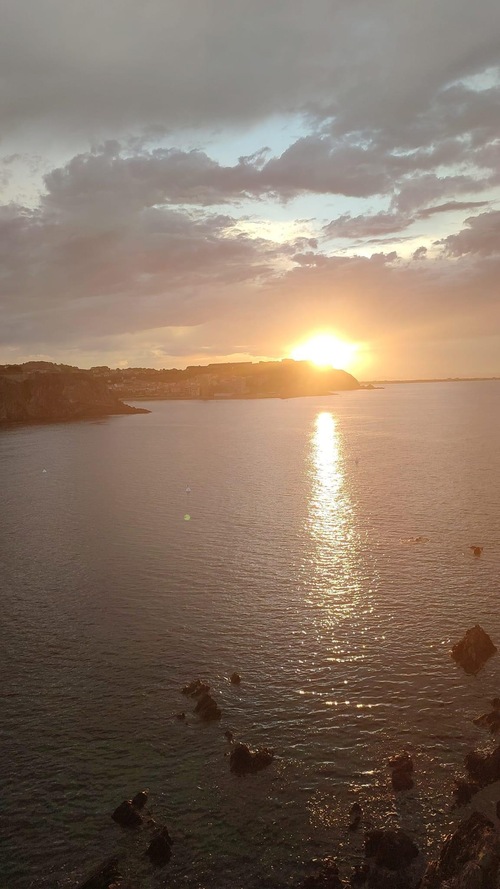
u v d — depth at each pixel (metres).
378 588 48.38
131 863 23.28
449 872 22.12
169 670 36.59
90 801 26.44
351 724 30.97
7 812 25.94
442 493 84.06
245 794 26.55
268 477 102.94
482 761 27.30
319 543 61.00
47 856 23.77
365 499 81.88
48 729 31.30
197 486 95.44
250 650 38.75
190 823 25.12
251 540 62.75
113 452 144.62
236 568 54.03
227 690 34.25
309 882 22.14
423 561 54.38
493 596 46.03
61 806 26.19
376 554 56.84
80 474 110.06
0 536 66.62
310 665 36.72
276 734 30.38
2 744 30.22
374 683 34.59
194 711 32.41
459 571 51.50
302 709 32.34
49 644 40.25
